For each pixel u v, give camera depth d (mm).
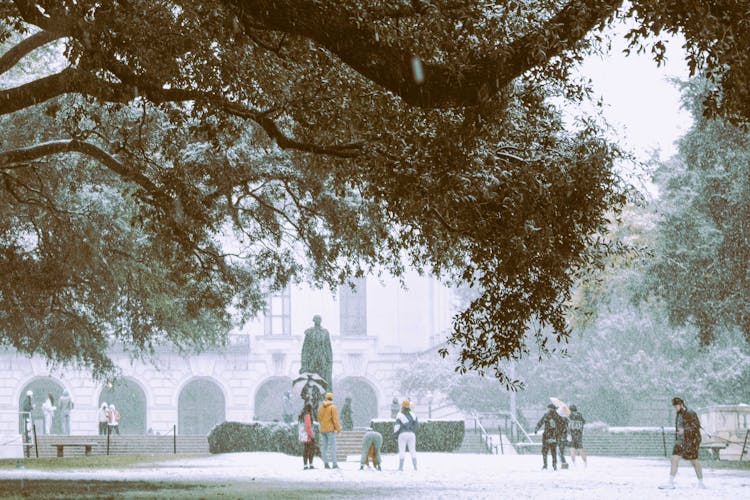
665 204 37781
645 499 17750
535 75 15703
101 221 29000
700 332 38469
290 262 29344
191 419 82875
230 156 24469
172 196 21109
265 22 13125
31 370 74000
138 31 16328
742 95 12531
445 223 16859
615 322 62688
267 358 79750
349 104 17188
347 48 13055
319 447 36625
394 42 13055
